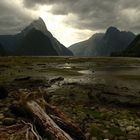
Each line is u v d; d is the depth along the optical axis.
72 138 9.09
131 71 59.69
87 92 24.55
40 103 11.45
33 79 34.44
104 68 72.62
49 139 8.80
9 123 10.79
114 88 28.62
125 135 10.55
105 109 16.59
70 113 14.32
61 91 25.20
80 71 58.12
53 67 71.00
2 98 18.52
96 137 10.11
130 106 19.03
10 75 41.78
